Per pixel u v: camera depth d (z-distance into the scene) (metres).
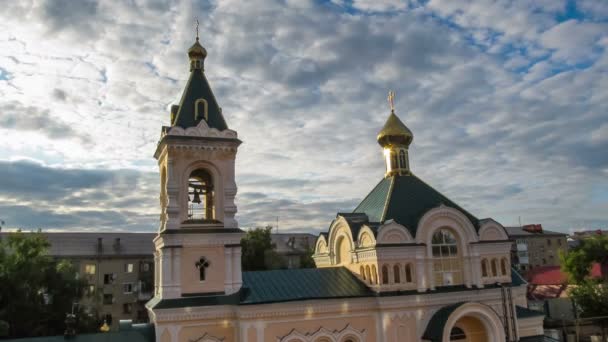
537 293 84.62
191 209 34.69
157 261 36.12
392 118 43.69
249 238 89.25
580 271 74.94
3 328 49.12
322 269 38.91
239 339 32.12
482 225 38.59
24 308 53.56
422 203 39.72
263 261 88.31
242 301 32.31
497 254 38.75
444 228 38.00
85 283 63.44
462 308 34.19
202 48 38.03
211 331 32.19
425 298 35.59
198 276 32.94
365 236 36.91
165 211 34.97
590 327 60.03
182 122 34.91
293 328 33.16
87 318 62.06
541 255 117.69
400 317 34.91
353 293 35.38
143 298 85.88
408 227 37.34
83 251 86.50
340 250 41.97
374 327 35.16
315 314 33.81
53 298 58.84
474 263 37.56
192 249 33.12
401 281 35.56
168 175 33.44
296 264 109.44
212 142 34.62
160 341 30.86
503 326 35.28
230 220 34.31
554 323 62.69
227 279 33.41
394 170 42.72
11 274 53.72
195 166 34.59
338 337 33.97
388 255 35.44
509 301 37.16
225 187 34.81
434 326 34.38
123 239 93.06
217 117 36.25
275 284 35.50
